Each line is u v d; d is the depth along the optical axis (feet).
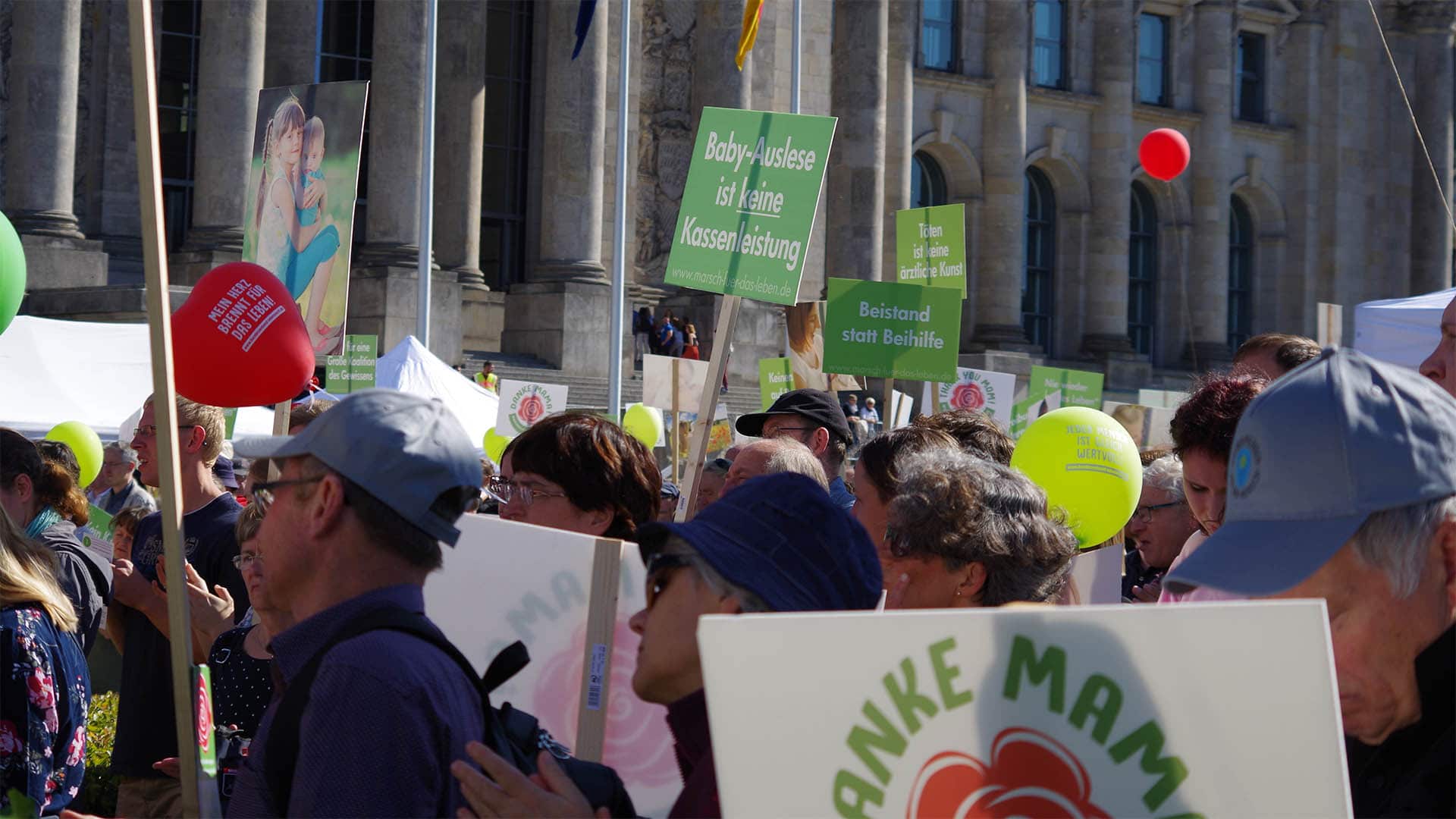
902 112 167.02
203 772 11.63
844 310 36.09
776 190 24.85
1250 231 203.82
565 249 137.08
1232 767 7.16
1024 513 13.73
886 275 165.78
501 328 143.54
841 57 153.07
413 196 126.52
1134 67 188.65
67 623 18.62
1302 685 7.18
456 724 10.09
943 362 36.04
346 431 10.96
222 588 20.70
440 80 135.23
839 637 7.09
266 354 18.83
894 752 7.06
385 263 125.18
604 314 136.98
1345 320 202.39
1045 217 189.47
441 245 135.33
